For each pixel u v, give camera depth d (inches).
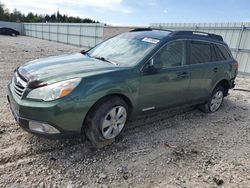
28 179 101.5
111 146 134.6
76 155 122.5
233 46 562.3
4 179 99.9
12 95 120.2
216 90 206.7
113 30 978.7
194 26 647.1
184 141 150.8
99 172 111.0
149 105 147.6
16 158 114.9
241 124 192.4
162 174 114.6
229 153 141.4
